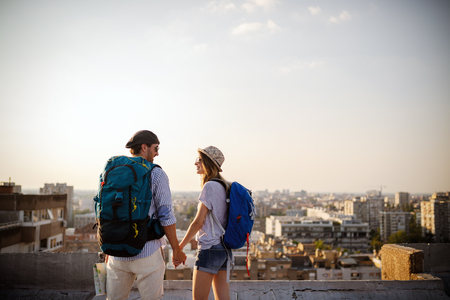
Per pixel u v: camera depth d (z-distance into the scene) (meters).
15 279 3.69
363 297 3.61
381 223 146.50
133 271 2.43
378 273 60.44
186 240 2.59
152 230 2.46
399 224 143.25
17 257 3.71
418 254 4.16
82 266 3.69
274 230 143.12
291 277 56.34
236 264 56.84
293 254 64.12
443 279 4.51
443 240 114.31
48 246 19.11
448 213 119.38
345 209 188.00
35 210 18.25
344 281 3.69
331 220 134.12
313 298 3.52
